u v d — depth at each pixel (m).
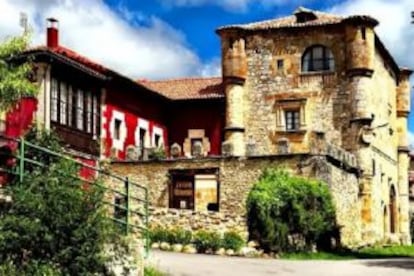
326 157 35.91
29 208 15.73
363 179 43.97
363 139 44.28
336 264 27.61
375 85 46.72
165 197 38.25
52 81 35.41
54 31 41.03
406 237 54.03
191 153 43.25
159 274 21.19
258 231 32.22
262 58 46.78
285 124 46.25
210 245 30.91
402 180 54.44
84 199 16.45
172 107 49.28
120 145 42.38
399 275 23.73
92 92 39.50
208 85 50.00
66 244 15.95
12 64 25.73
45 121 34.53
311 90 45.81
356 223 42.16
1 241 15.34
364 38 44.94
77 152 37.16
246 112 46.72
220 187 37.12
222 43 47.03
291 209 32.84
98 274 16.67
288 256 31.66
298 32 46.34
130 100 44.00
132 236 20.25
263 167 36.47
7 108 24.73
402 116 54.78
